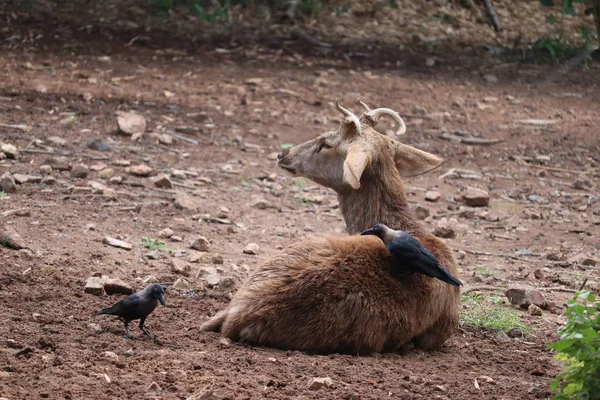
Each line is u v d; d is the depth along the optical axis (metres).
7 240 28.78
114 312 21.12
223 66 59.25
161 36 63.38
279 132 48.81
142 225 33.72
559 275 32.59
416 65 64.00
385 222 23.84
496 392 19.66
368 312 21.05
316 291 21.00
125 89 52.50
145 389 17.92
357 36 68.12
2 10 63.03
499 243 36.59
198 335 22.08
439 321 22.97
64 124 45.44
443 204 41.31
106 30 62.81
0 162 38.91
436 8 73.69
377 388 19.05
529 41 71.00
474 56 67.44
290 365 19.94
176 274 28.47
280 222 36.66
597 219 40.69
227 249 32.50
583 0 70.88
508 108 56.50
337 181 24.97
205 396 17.38
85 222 32.91
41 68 54.31
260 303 21.17
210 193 39.12
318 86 57.03
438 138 50.53
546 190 44.56
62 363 19.12
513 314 27.00
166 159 42.75
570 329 17.41
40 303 23.84
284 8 69.94
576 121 55.00
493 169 46.97
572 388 17.38
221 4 69.06
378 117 25.28
